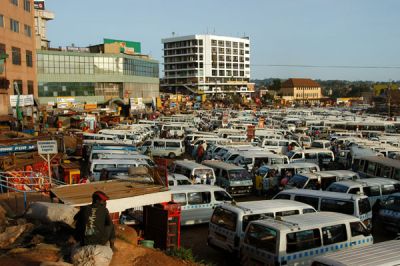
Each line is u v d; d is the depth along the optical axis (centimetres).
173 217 1195
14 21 5109
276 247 1141
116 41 9950
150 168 1341
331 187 1923
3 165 2005
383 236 1709
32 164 2125
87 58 8000
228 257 1383
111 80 8312
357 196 1595
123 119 6725
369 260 877
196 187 1831
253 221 1248
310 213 1350
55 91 7619
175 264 956
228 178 2328
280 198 1761
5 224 1127
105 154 2627
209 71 17162
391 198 1762
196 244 1585
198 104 11800
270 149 3472
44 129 4394
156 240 1215
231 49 17938
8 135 3106
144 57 9988
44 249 920
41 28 10406
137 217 1372
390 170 2353
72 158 3036
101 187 1199
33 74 5703
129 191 1138
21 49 5303
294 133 5053
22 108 4606
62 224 1036
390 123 5662
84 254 783
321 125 5878
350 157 3206
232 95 16162
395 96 11462
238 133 4491
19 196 1731
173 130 5056
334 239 1233
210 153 3306
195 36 16838
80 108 6294
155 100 9431
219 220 1412
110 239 836
